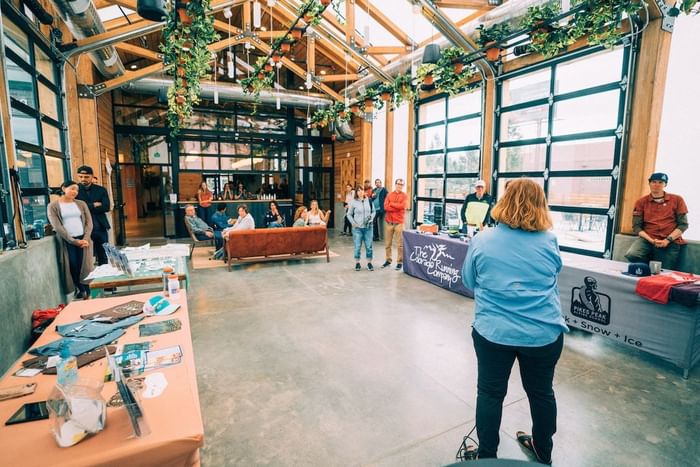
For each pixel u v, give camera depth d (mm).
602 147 5559
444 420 2320
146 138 10367
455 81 5809
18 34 4574
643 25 4793
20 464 1007
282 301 4738
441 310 4402
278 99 9047
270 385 2729
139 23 6008
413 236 5973
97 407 1169
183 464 1171
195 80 6023
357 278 5930
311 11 5301
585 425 2260
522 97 6863
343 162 12422
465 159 8312
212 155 11406
